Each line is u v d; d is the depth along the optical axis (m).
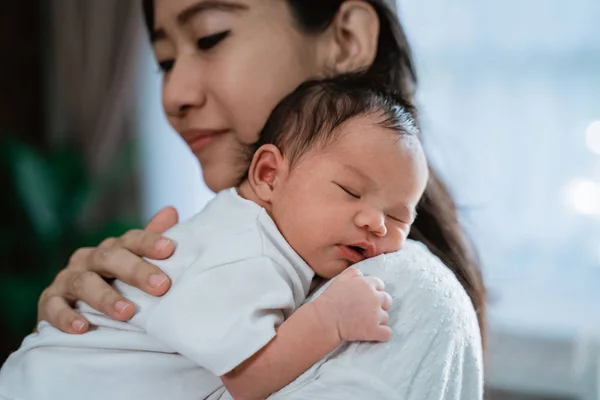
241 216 0.95
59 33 3.36
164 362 0.93
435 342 0.84
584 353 2.57
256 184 0.99
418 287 0.87
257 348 0.82
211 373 0.93
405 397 0.81
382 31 1.28
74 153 3.10
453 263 1.22
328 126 0.95
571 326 2.66
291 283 0.91
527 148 2.90
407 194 0.94
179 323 0.85
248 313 0.84
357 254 0.93
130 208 3.26
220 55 1.15
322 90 1.02
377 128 0.94
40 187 2.89
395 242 0.93
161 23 1.20
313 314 0.83
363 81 1.07
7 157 2.95
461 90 2.95
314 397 0.80
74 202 2.99
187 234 0.99
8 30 3.34
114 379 0.93
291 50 1.17
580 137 2.86
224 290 0.86
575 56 2.85
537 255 2.89
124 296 0.97
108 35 3.28
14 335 2.85
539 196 2.89
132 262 0.96
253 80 1.14
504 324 2.68
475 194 2.92
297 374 0.82
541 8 2.86
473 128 2.94
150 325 0.87
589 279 2.85
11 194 3.01
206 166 1.22
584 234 2.86
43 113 3.48
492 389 2.60
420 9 2.95
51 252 2.91
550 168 2.88
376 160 0.92
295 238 0.93
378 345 0.82
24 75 3.43
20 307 2.75
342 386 0.80
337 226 0.91
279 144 0.99
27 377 0.96
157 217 1.20
